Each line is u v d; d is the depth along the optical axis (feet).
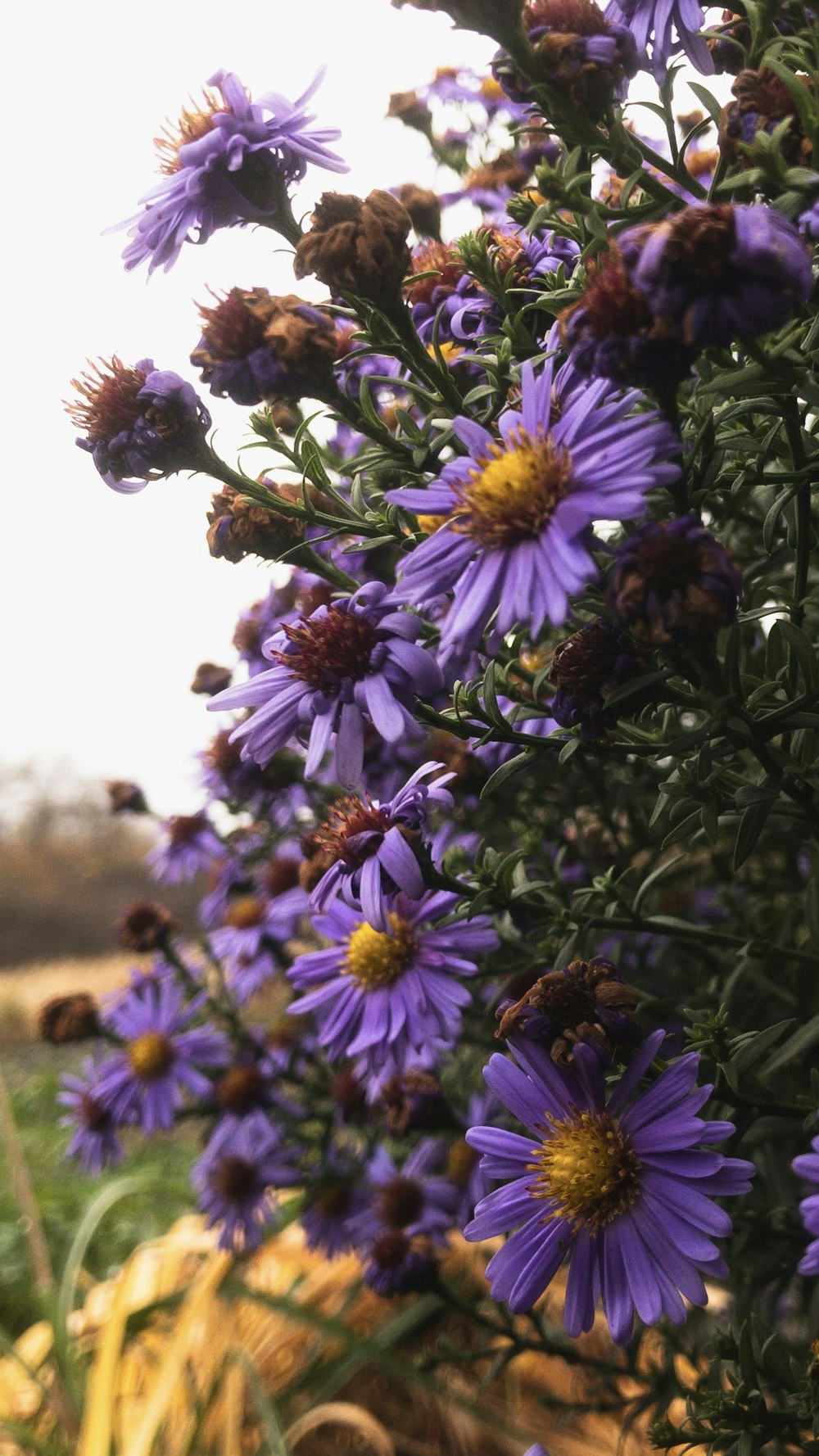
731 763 0.69
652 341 0.54
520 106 0.95
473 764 0.84
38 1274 1.14
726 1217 0.58
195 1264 1.24
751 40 0.64
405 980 0.78
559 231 0.66
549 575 0.54
